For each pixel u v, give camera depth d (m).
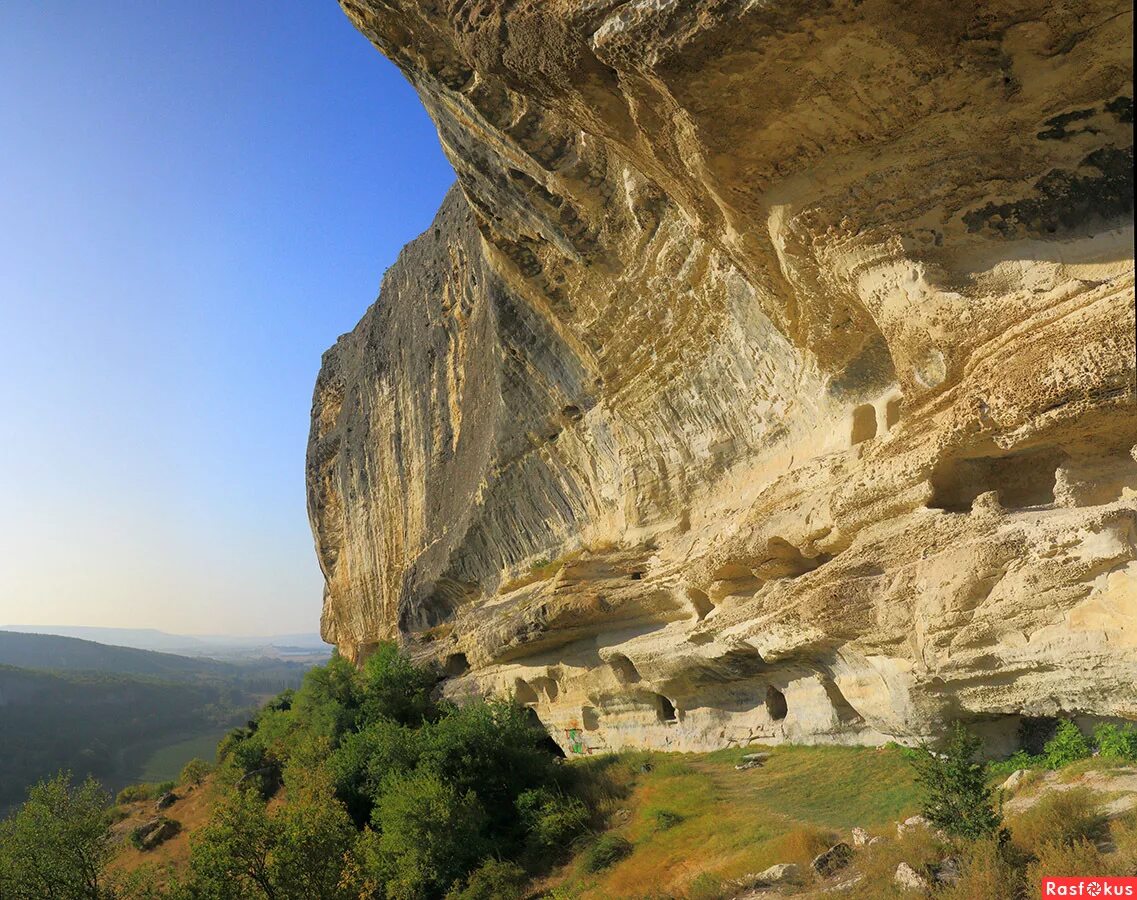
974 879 7.64
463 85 16.92
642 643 19.75
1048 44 8.57
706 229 12.36
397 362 43.12
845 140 9.84
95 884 16.70
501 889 15.66
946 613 10.52
